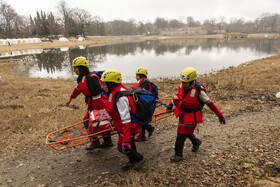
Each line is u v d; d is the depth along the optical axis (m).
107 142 5.00
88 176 3.98
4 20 92.19
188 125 3.93
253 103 8.27
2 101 9.37
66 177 4.00
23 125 6.31
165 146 5.04
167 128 6.14
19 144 5.27
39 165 4.43
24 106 8.49
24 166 4.41
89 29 127.31
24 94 11.17
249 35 140.38
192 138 4.50
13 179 4.00
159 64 27.72
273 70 17.66
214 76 18.11
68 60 34.59
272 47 51.72
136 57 36.12
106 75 3.35
